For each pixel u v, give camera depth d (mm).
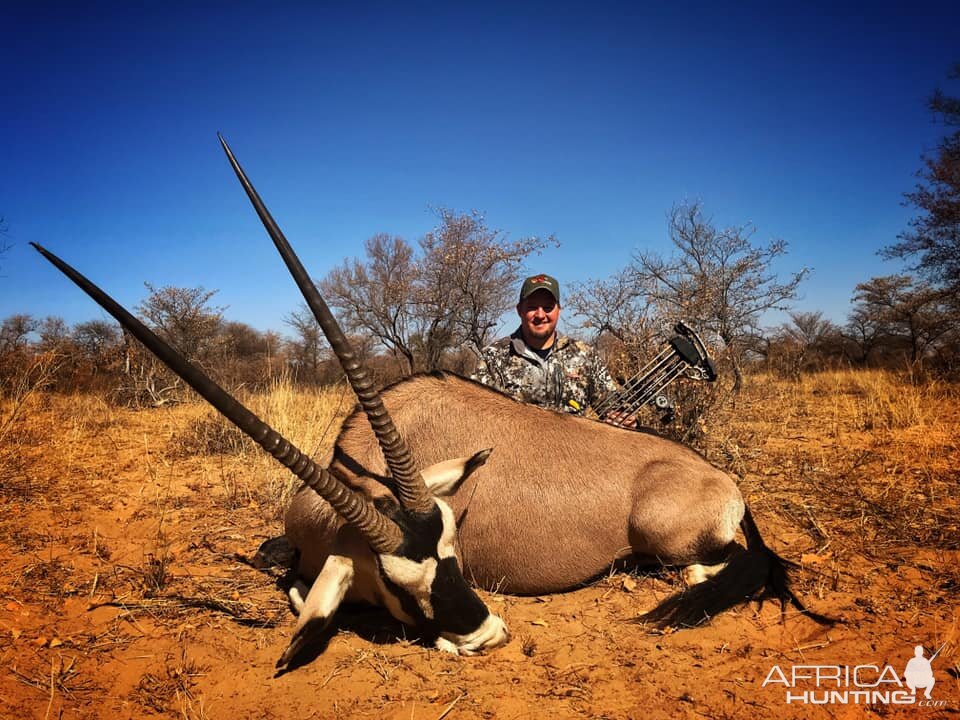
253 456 7137
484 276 18328
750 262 12039
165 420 10078
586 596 3869
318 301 2586
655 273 11125
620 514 3906
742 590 3553
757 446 7457
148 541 4621
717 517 3822
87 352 15547
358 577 2963
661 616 3473
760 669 3027
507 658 3096
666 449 4102
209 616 3529
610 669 3037
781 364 14648
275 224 2510
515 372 5273
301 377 14492
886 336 34594
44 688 2824
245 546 4598
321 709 2732
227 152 2441
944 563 4113
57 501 5391
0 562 4117
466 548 3855
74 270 1949
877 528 4750
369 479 3061
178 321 15492
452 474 3062
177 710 2723
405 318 21656
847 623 3428
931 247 19781
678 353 4941
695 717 2676
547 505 3818
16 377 10641
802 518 5023
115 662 3061
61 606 3584
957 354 15727
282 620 3514
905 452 7047
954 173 19172
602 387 5449
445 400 3912
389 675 2953
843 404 11117
